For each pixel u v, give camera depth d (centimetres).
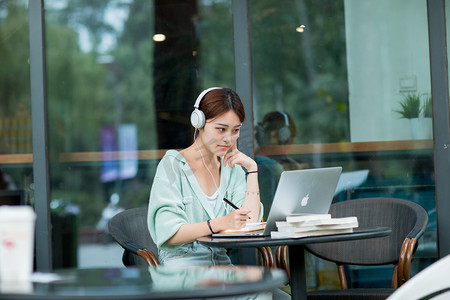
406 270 338
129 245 340
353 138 464
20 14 466
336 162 463
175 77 471
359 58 465
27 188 459
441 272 227
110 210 465
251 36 466
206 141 344
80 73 470
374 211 401
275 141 463
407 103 462
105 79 472
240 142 462
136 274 202
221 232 320
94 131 468
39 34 463
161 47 473
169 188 335
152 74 473
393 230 391
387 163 462
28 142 462
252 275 190
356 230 310
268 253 366
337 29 466
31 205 458
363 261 392
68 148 466
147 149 470
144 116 470
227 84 466
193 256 336
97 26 473
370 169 462
